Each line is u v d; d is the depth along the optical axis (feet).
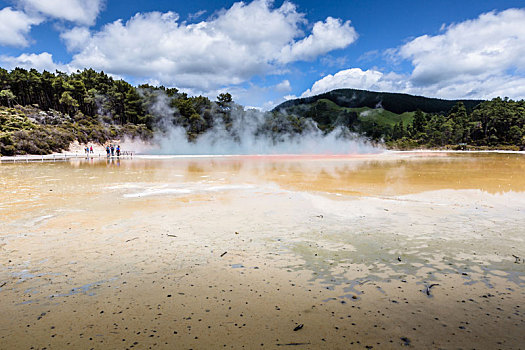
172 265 13.37
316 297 10.43
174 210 24.44
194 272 12.62
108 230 18.86
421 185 38.11
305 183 40.52
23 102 229.86
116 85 245.45
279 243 16.34
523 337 8.05
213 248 15.57
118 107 239.50
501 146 217.15
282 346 7.73
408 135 312.50
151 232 18.43
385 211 23.81
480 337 8.07
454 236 17.28
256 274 12.39
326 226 19.63
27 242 16.56
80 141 179.22
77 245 16.05
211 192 33.24
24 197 30.37
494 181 41.24
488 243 16.02
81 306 9.89
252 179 45.62
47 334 8.39
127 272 12.62
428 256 14.26
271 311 9.53
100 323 8.92
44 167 73.20
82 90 228.63
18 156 125.08
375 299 10.26
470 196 30.19
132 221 21.02
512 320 8.87
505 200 28.09
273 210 24.34
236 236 17.60
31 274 12.44
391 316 9.18
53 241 16.72
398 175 49.96
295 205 26.23
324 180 43.83
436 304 9.87
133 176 50.67
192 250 15.29
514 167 65.62
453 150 228.02
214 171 60.23
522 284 11.28
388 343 7.84
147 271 12.71
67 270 12.84
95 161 101.65
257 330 8.48
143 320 9.05
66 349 7.72
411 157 124.47
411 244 16.01
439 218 21.47
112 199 29.27
